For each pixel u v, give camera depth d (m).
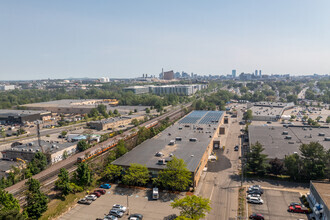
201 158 110.38
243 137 179.50
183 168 93.31
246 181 105.06
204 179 107.44
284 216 79.44
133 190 97.81
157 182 98.62
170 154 113.12
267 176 109.06
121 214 80.06
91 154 135.38
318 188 81.31
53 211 81.38
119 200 90.25
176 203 73.00
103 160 128.88
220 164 125.56
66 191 90.75
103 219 77.88
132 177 96.94
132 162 107.12
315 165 101.19
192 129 169.25
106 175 106.81
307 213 80.88
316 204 75.75
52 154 130.00
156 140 141.50
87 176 98.44
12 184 102.81
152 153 118.12
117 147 121.88
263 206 85.44
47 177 109.44
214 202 88.19
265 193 94.56
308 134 157.75
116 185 102.44
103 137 170.00
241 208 84.06
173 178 94.12
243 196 92.31
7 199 73.50
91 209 84.56
